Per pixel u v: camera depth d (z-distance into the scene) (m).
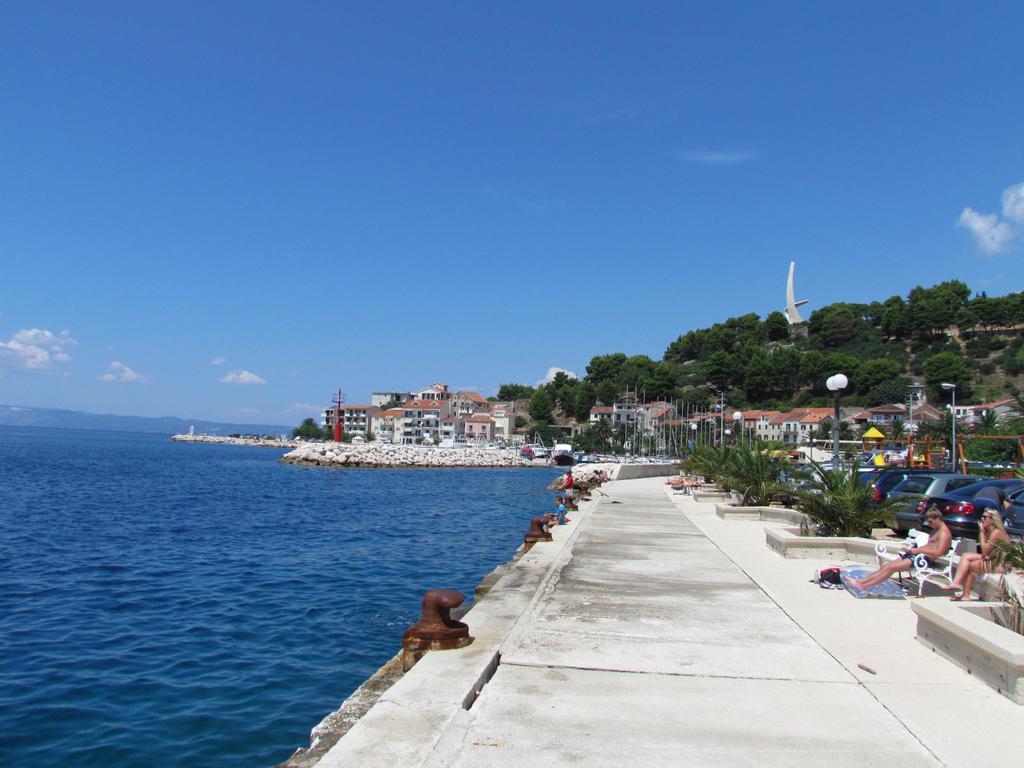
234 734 8.95
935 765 4.89
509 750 5.07
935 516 10.48
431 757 4.84
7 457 95.94
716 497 28.23
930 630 7.66
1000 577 7.95
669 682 6.59
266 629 13.76
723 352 161.75
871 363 143.75
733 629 8.49
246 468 90.44
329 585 17.98
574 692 6.30
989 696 6.23
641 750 5.10
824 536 15.02
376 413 197.00
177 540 26.02
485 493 56.31
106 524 30.44
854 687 6.47
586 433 153.00
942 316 157.12
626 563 13.20
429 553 23.80
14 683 10.58
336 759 4.79
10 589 17.08
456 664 6.75
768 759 4.96
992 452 42.44
